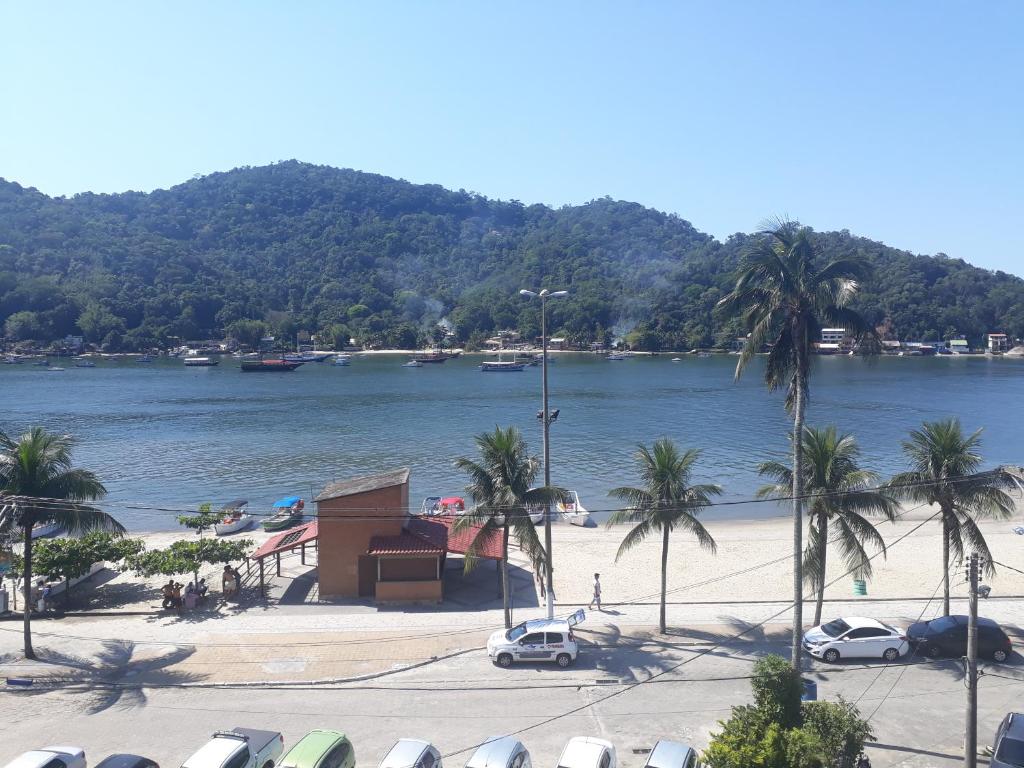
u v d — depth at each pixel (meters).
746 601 40.28
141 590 42.84
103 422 129.50
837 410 143.25
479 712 26.62
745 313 29.09
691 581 45.53
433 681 29.39
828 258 28.81
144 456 97.56
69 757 21.33
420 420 131.25
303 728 25.48
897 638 31.25
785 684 19.83
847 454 32.84
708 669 30.41
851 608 38.50
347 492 41.47
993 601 39.28
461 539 43.00
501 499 33.19
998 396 167.50
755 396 170.12
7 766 20.62
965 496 32.97
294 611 38.59
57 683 29.36
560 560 50.22
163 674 30.20
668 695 27.94
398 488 40.81
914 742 24.41
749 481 83.12
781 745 18.16
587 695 27.98
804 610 38.28
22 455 32.44
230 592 40.78
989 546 53.38
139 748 24.23
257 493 77.38
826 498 32.66
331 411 145.00
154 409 148.38
